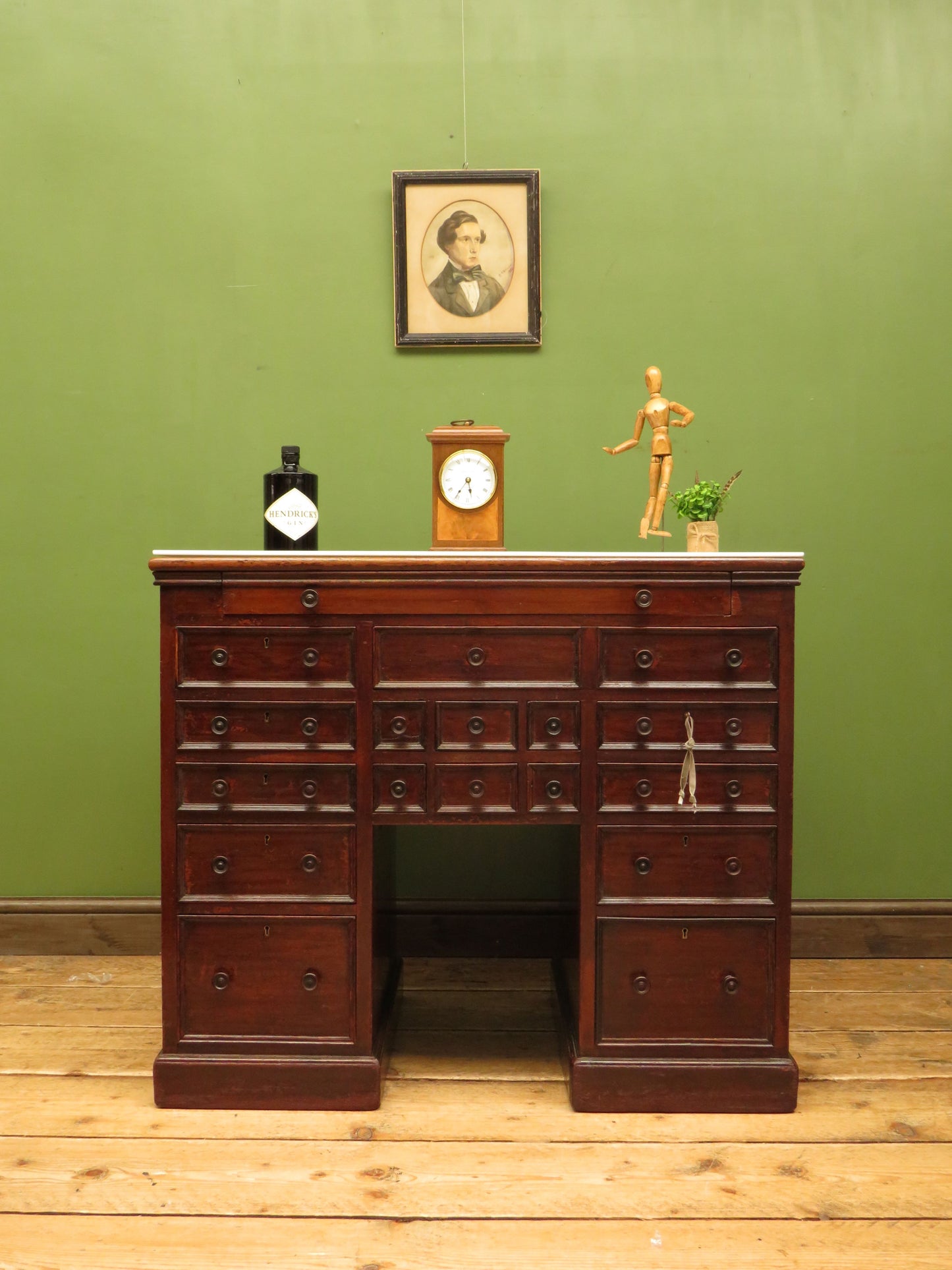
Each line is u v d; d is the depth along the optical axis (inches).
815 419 110.0
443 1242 62.7
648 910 80.5
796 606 111.1
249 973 81.0
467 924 111.3
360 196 109.7
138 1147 73.7
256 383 110.9
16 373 111.0
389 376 110.7
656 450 87.9
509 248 108.8
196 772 81.0
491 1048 91.2
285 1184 68.9
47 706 112.4
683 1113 79.4
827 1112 79.0
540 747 80.3
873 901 112.0
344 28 108.7
